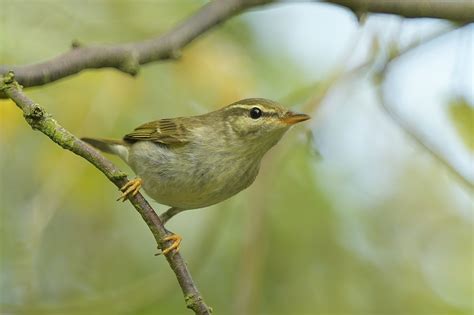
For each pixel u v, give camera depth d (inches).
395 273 569.3
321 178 561.3
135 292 454.0
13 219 478.6
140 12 510.0
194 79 481.7
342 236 564.1
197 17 361.4
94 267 541.0
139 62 338.3
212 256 533.3
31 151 483.5
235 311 400.5
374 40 411.2
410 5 374.3
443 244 584.4
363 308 552.4
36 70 309.1
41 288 523.8
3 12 459.8
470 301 562.9
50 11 477.4
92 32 489.4
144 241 556.4
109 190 510.0
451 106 373.1
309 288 550.0
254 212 424.8
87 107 464.1
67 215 532.7
